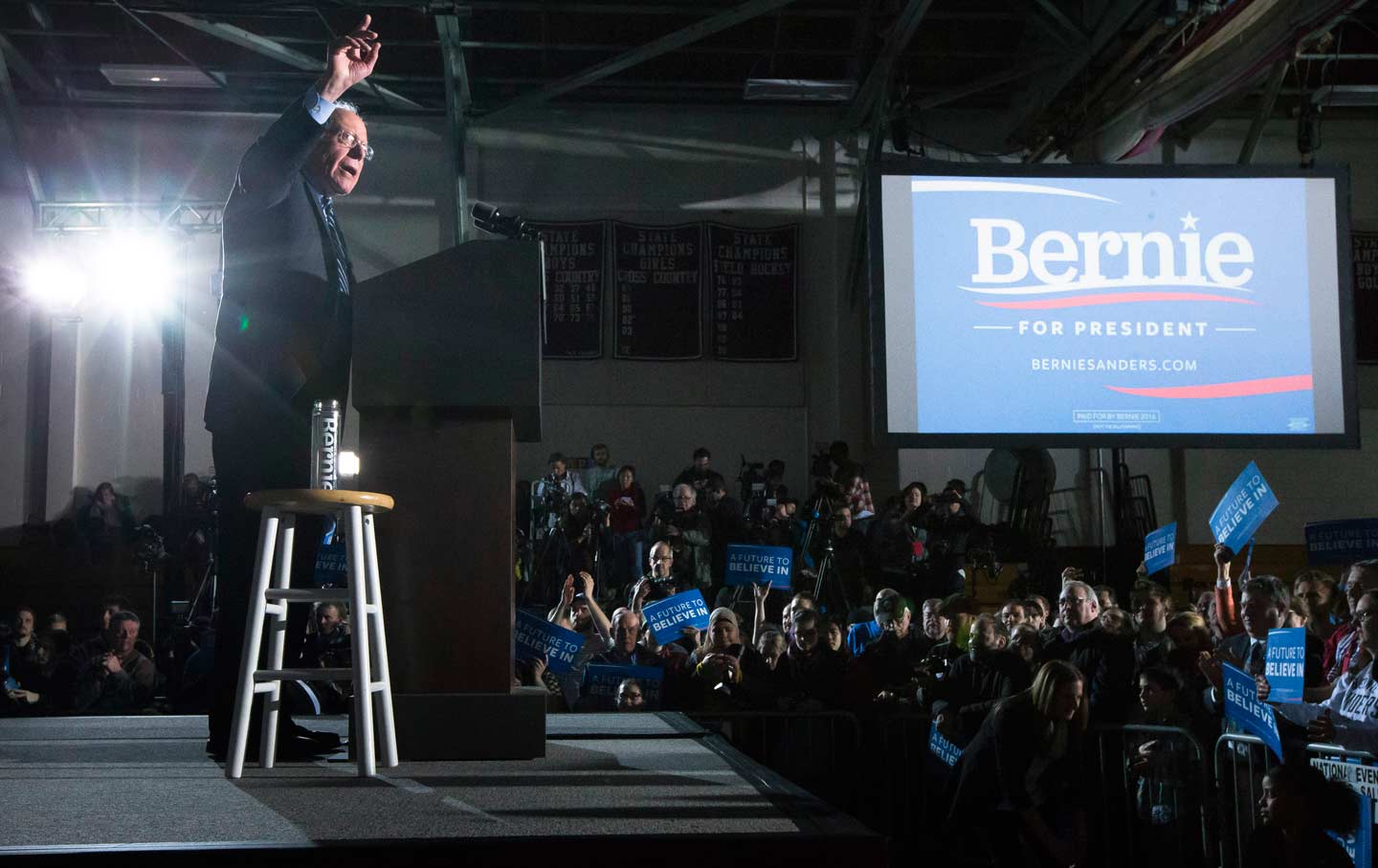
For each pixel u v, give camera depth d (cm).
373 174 1473
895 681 766
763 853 162
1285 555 1350
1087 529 1452
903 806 677
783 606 1048
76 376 1403
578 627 790
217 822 177
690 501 1176
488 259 277
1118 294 1089
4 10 1296
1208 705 598
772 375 1489
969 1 1317
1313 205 1099
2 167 1397
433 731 264
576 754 279
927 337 1080
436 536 272
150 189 1449
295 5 1236
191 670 890
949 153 1505
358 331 274
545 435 1459
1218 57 1095
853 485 1216
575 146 1502
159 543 1208
